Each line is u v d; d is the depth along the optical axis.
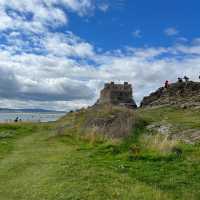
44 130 45.03
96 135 33.41
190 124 35.06
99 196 14.55
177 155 22.30
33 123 52.19
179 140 28.19
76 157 23.03
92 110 47.78
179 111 52.78
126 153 23.42
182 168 19.73
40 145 31.02
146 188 15.99
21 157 24.27
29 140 34.78
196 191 16.27
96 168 19.17
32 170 19.59
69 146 30.00
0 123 48.00
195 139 27.98
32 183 16.92
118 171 19.20
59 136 37.03
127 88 98.00
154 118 44.16
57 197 14.64
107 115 40.91
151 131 35.25
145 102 86.88
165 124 37.06
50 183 16.50
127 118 39.28
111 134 33.28
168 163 20.91
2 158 24.41
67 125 44.56
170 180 17.73
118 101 94.44
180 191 16.33
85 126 39.41
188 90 76.31
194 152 23.44
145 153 22.95
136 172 19.14
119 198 14.44
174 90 79.75
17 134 40.25
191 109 52.03
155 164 20.70
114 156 23.30
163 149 23.44
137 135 32.97
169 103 67.50
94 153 24.56
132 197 14.59
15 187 16.64
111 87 97.50
